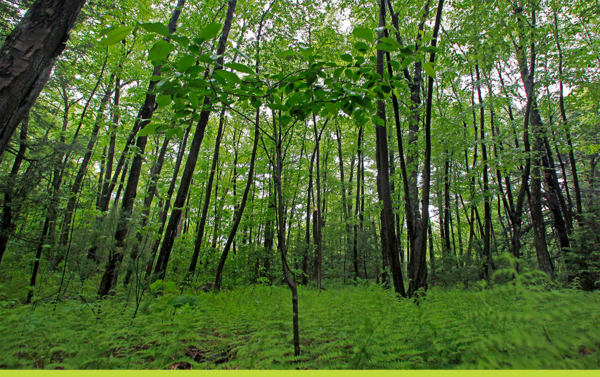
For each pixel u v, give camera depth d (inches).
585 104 397.1
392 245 191.8
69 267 176.7
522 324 85.9
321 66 80.4
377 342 87.6
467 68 299.4
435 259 430.3
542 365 59.9
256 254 482.0
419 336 94.8
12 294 165.5
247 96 88.8
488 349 68.4
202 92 84.3
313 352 89.8
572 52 353.7
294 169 597.0
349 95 81.6
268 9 392.2
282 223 98.2
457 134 332.8
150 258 176.4
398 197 470.6
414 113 289.9
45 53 111.5
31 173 183.6
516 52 384.2
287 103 87.7
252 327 124.7
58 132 348.8
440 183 372.2
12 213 177.6
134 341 103.8
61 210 196.5
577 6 350.9
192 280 269.4
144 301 160.4
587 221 354.9
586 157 562.6
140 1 356.8
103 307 146.8
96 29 344.5
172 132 90.7
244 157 602.9
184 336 100.5
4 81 102.6
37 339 89.6
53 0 113.2
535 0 346.0
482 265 365.7
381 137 201.8
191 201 609.6
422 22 249.9
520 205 381.1
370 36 73.7
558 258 474.9
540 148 402.9
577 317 95.0
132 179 220.4
